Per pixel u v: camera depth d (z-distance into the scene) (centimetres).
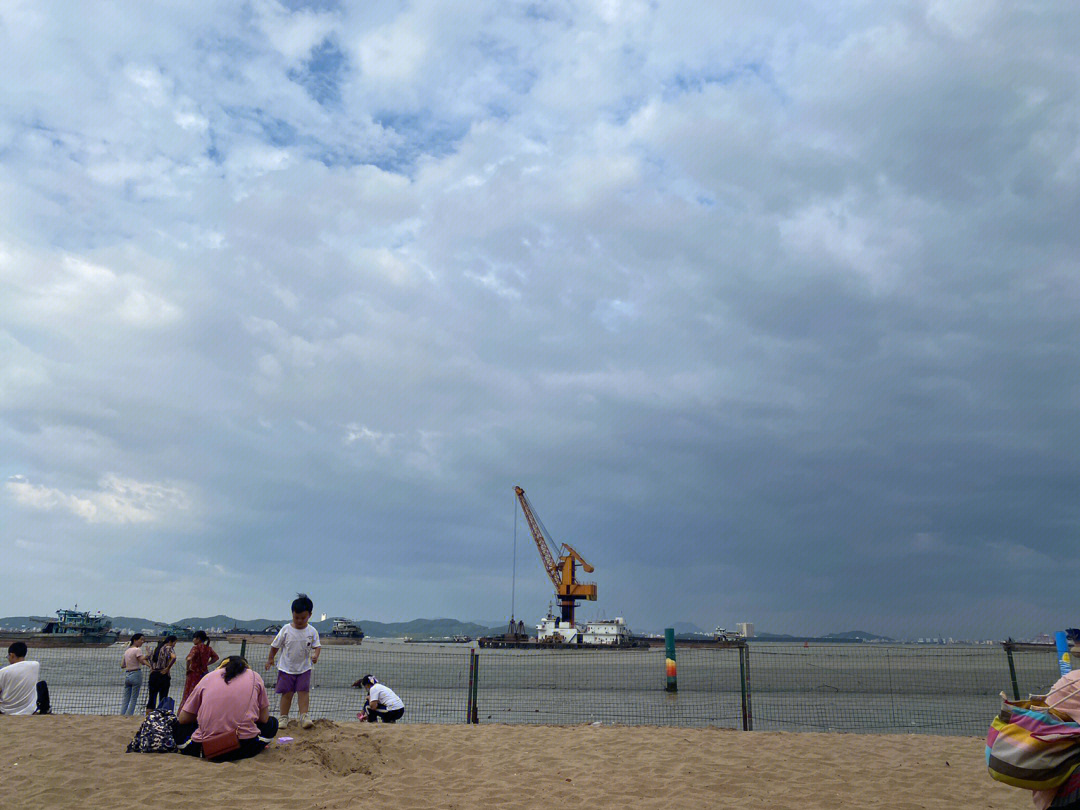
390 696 1442
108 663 5703
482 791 900
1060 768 429
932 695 2941
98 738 1068
